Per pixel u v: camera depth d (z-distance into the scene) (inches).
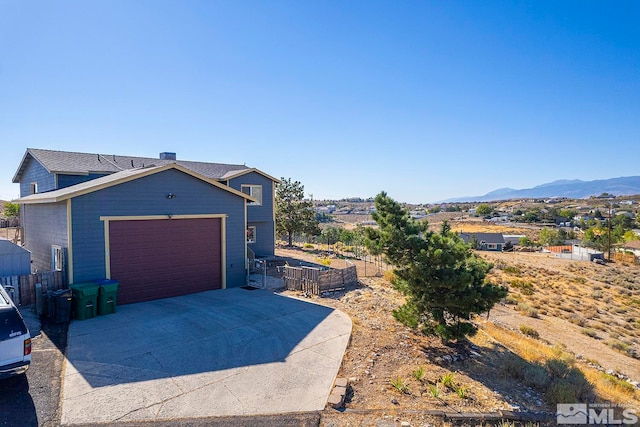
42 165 650.8
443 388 254.4
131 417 203.3
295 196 1107.9
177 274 493.4
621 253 2004.2
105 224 430.0
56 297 365.1
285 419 205.6
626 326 794.2
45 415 203.2
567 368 323.0
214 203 530.6
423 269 321.1
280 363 279.7
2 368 213.3
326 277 528.4
